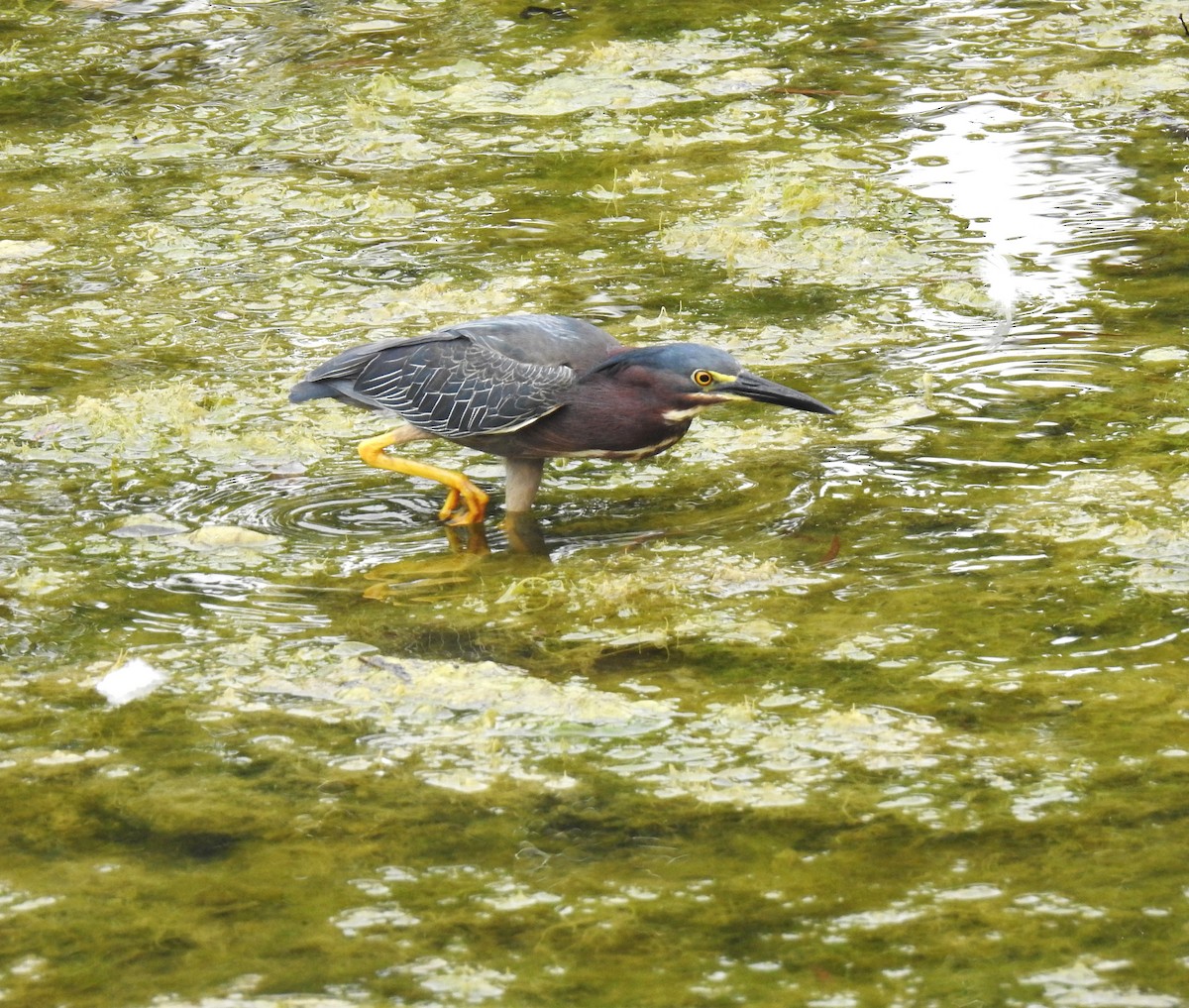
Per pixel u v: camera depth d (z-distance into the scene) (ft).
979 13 76.13
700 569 35.88
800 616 33.60
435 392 38.37
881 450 41.24
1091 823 26.32
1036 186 58.49
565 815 27.04
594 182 60.54
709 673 31.55
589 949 23.59
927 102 66.49
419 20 76.95
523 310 50.14
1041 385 44.34
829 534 37.19
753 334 48.32
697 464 41.32
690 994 22.50
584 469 41.55
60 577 35.78
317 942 23.82
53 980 23.04
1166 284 50.39
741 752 28.78
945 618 33.17
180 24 77.20
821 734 29.25
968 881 24.91
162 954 23.59
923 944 23.48
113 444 42.42
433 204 58.95
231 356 47.62
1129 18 74.23
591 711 30.19
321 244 55.77
